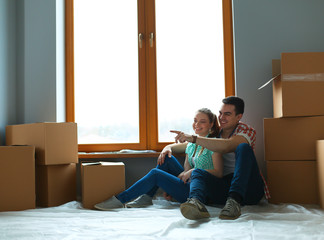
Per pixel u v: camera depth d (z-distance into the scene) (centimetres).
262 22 303
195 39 321
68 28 328
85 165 253
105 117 325
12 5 314
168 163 263
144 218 207
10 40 309
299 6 302
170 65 322
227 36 315
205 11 322
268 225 182
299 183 254
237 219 195
